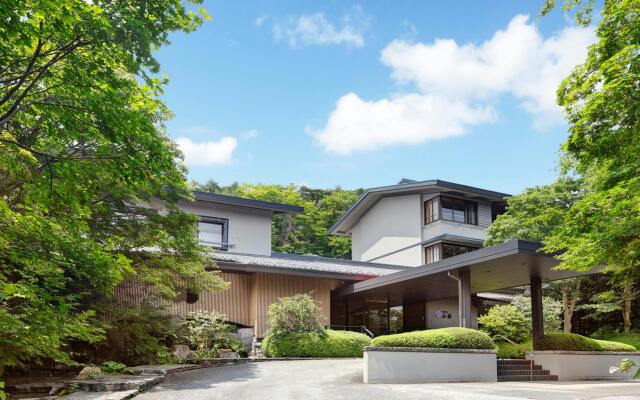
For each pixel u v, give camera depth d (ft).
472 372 41.93
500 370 45.91
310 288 66.85
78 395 28.19
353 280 68.64
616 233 26.03
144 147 26.50
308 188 162.50
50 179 25.98
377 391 31.81
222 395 28.99
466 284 47.70
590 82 25.81
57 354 30.55
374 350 38.40
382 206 103.55
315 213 145.89
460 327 44.75
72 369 42.39
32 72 23.34
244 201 74.84
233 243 74.33
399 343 40.19
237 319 63.16
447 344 41.78
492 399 29.07
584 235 29.37
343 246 137.39
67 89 24.88
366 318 76.07
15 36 21.25
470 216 95.40
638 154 25.80
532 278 51.65
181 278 47.65
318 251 139.74
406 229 97.71
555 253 40.86
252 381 35.17
